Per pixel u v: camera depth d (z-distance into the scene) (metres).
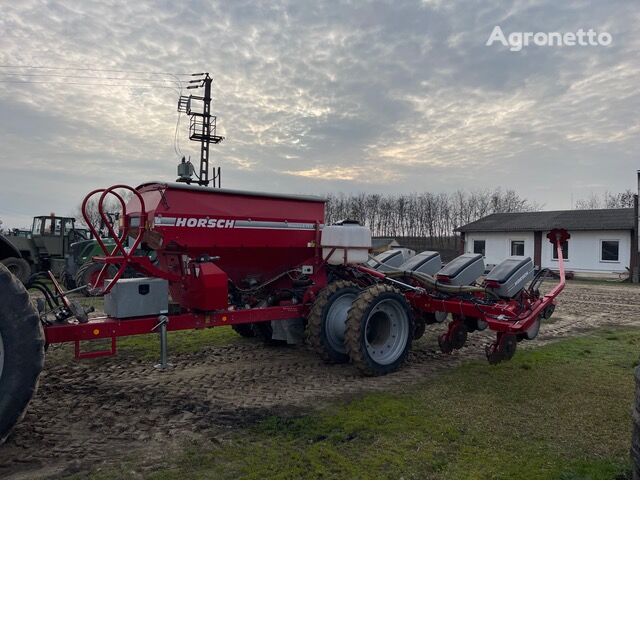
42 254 17.78
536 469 3.80
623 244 23.36
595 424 4.65
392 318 6.32
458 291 6.71
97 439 4.30
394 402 5.15
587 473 3.72
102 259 4.94
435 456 4.02
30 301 3.69
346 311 6.39
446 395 5.39
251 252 6.01
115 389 5.60
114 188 5.00
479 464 3.88
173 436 4.36
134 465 3.84
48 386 5.69
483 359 6.98
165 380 5.94
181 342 7.97
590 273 24.42
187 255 5.49
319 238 6.40
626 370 6.42
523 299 6.47
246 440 4.29
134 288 4.92
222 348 7.55
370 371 6.00
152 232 5.18
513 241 26.88
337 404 5.11
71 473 3.71
